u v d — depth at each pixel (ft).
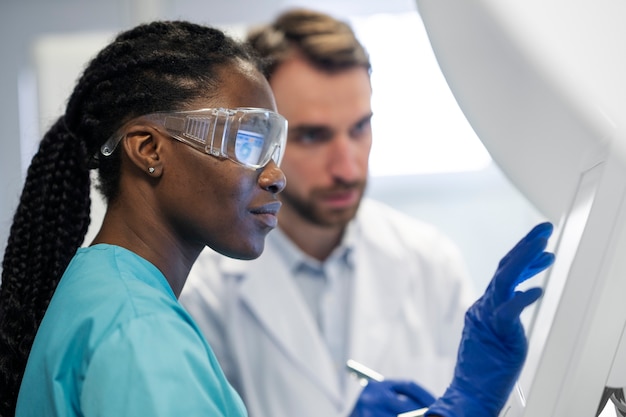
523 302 3.05
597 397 2.63
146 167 2.84
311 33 6.53
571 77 2.31
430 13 2.78
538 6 2.39
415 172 10.95
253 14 10.55
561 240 2.88
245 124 2.84
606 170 2.46
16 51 10.66
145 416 2.41
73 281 2.85
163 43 2.94
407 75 10.70
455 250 7.57
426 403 5.08
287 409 6.68
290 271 7.01
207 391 2.59
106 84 2.92
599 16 2.35
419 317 7.23
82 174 3.30
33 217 3.32
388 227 7.56
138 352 2.50
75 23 10.61
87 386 2.50
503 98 2.70
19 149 10.60
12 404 3.34
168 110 2.82
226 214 2.85
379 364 6.93
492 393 3.23
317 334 6.83
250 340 6.82
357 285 7.07
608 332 2.56
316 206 6.71
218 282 6.92
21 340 3.33
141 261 2.87
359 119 6.63
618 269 2.48
